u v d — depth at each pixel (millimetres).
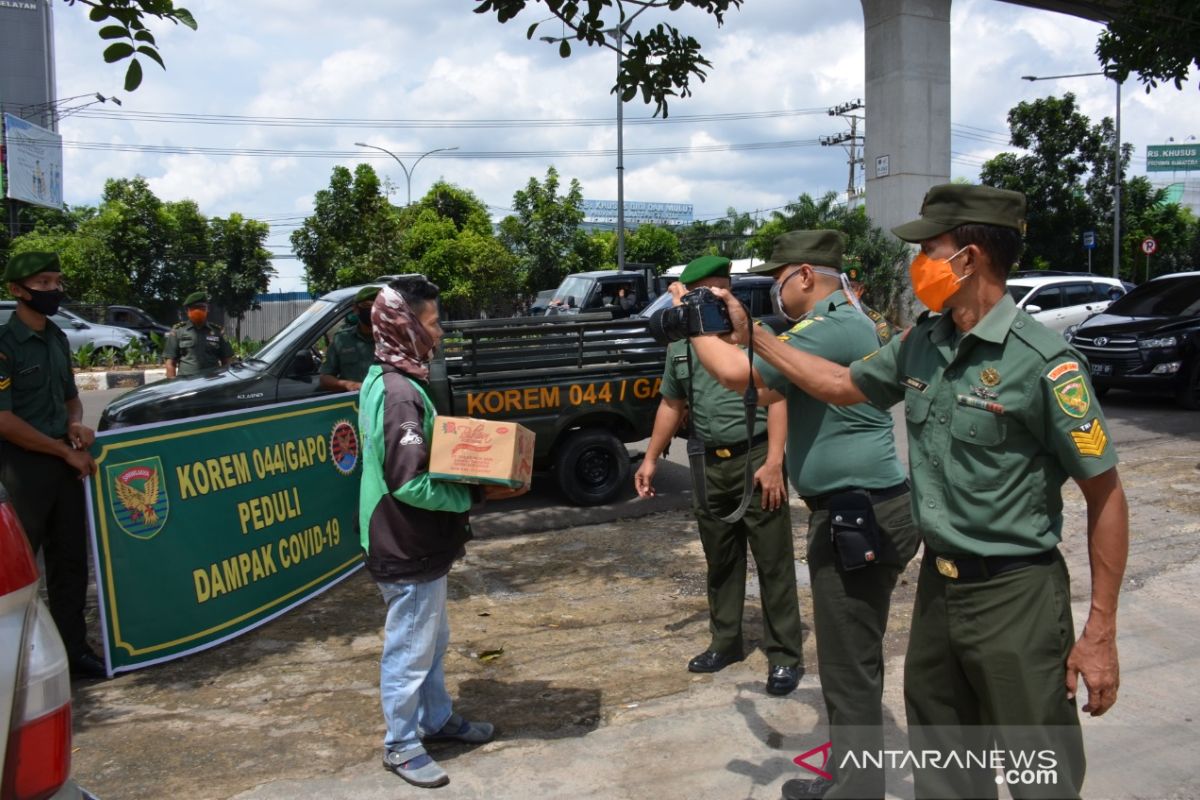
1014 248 2193
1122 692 3967
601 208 109750
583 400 7270
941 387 2262
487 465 3223
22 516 4137
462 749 3615
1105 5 17875
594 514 7273
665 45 5801
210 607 4734
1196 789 3215
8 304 15531
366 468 3373
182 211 31625
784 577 4008
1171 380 11383
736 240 42094
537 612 5172
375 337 3385
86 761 3541
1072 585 5312
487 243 27750
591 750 3580
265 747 3646
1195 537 6160
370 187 26828
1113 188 29484
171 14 4500
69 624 4348
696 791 3262
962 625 2229
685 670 4328
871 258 17203
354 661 4551
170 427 4570
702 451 4164
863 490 3023
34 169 40656
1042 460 2145
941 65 17188
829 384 2613
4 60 60719
